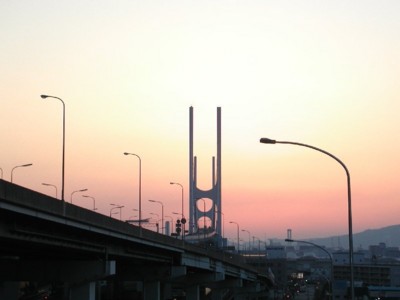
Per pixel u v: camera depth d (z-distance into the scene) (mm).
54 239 49656
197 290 116125
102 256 63281
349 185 39906
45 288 118188
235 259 139125
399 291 153125
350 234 40156
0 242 46562
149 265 91312
